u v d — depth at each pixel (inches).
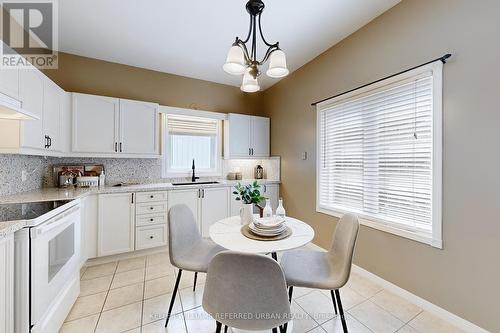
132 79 125.0
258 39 99.2
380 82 82.7
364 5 78.5
